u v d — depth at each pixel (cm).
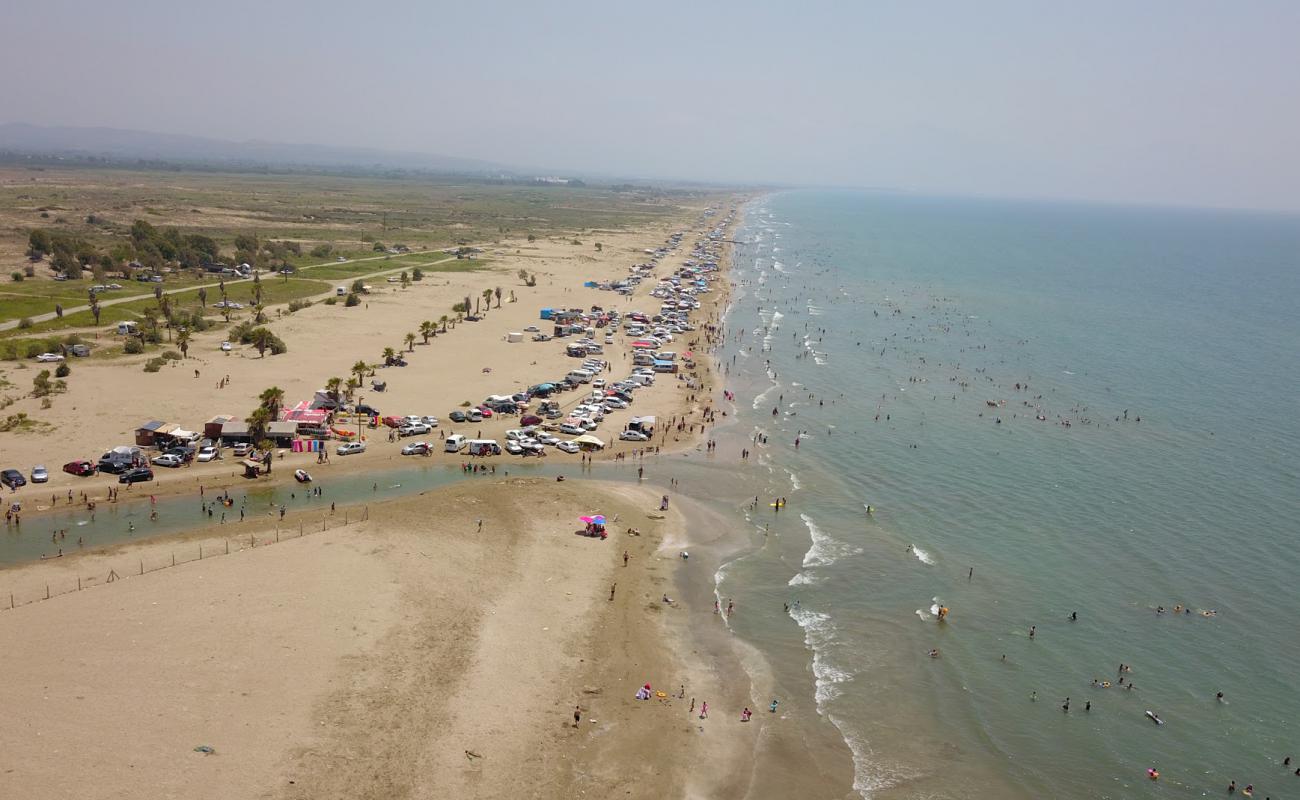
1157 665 6481
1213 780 5259
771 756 5397
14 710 4922
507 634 6431
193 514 8256
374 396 12244
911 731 5688
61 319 15250
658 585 7531
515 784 4906
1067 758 5441
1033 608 7300
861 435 11975
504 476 9850
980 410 13375
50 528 7781
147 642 5744
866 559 8169
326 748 4938
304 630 6072
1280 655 6631
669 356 15762
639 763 5228
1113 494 9912
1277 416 13338
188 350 13925
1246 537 8769
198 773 4606
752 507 9381
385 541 7575
